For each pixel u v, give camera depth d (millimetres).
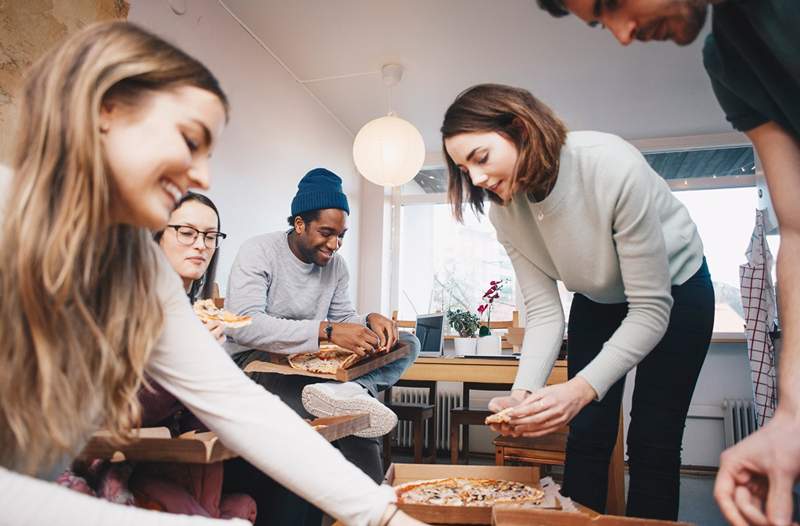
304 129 3766
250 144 3127
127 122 598
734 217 4309
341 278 2303
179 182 635
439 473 1335
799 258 794
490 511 981
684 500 2938
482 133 1198
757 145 862
